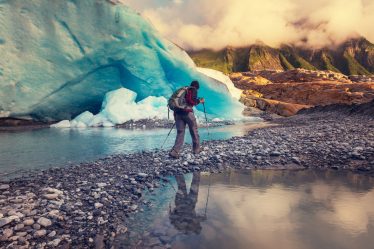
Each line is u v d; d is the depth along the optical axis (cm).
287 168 777
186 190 614
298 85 4116
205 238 395
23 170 809
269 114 2998
